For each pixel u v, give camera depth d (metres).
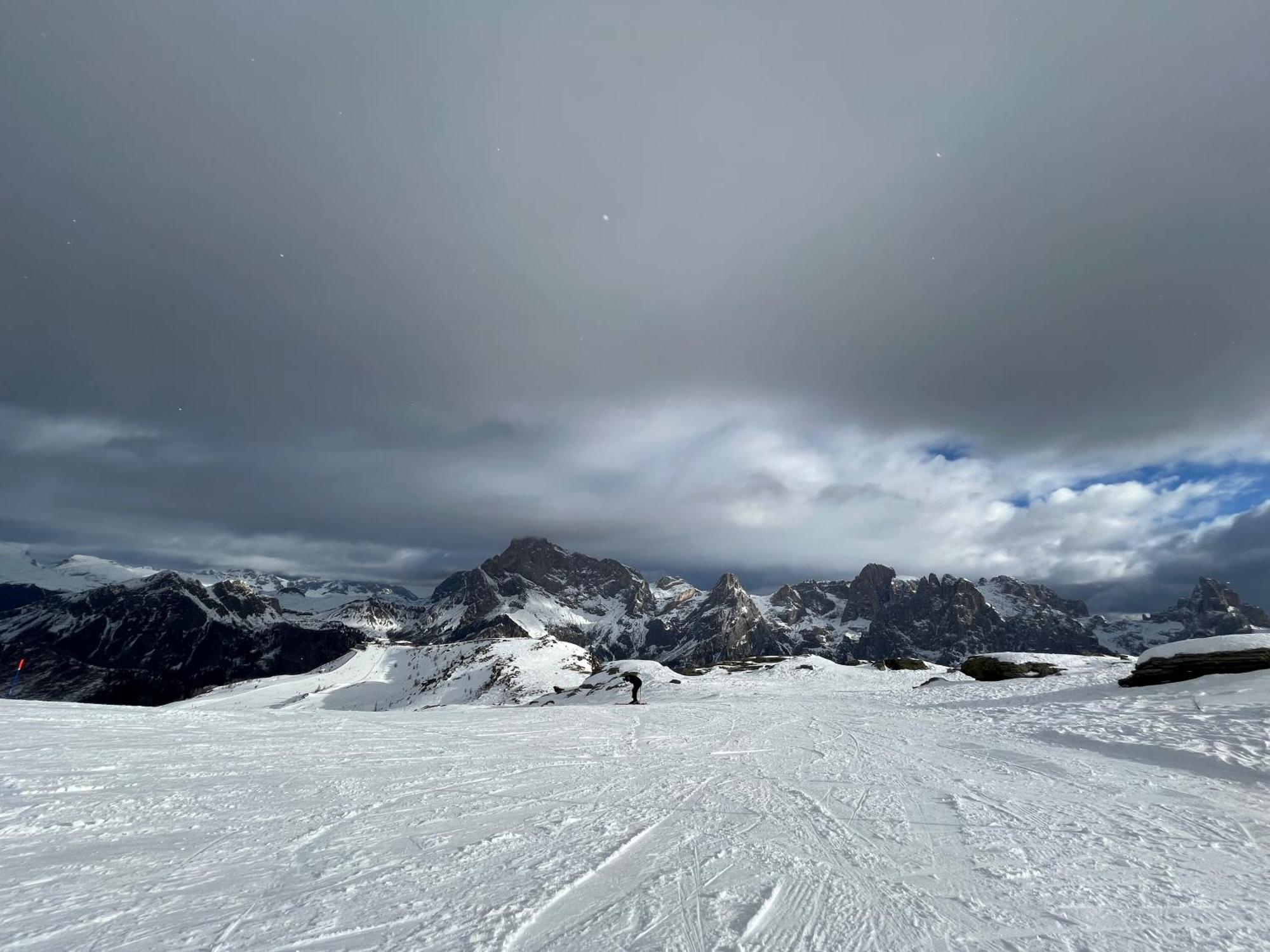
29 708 14.55
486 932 4.50
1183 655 22.44
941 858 6.43
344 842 6.55
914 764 12.32
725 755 13.31
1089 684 25.77
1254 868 6.35
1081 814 8.44
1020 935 4.64
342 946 4.25
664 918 4.82
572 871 5.81
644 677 60.31
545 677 152.62
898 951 4.34
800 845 6.77
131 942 4.24
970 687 33.00
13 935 4.27
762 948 4.36
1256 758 11.77
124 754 10.37
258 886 5.30
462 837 6.80
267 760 10.70
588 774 10.65
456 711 24.28
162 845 6.29
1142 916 5.06
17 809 7.19
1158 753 12.94
